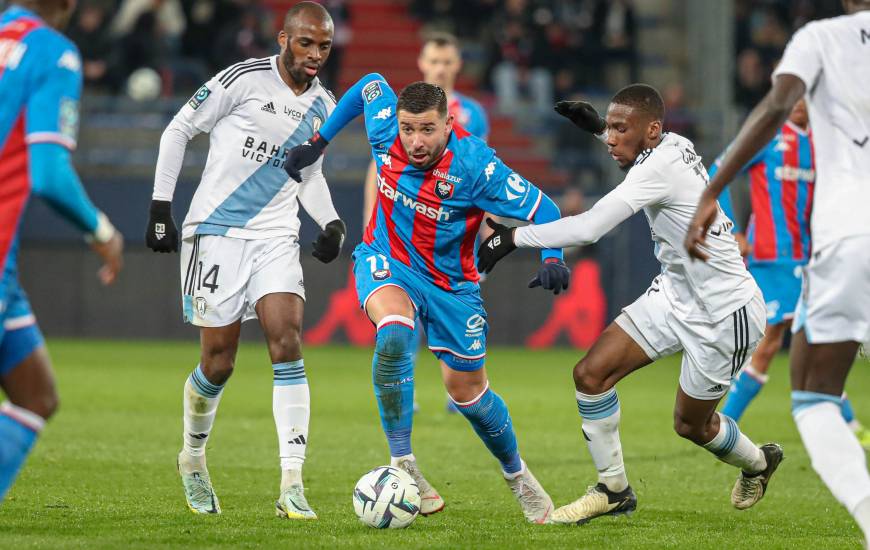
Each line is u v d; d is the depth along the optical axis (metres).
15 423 14.34
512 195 18.34
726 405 29.72
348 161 60.53
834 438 14.41
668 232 18.39
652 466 26.00
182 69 64.06
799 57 14.52
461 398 18.95
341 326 58.09
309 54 19.55
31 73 13.61
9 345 14.31
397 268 19.19
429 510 18.92
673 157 18.05
